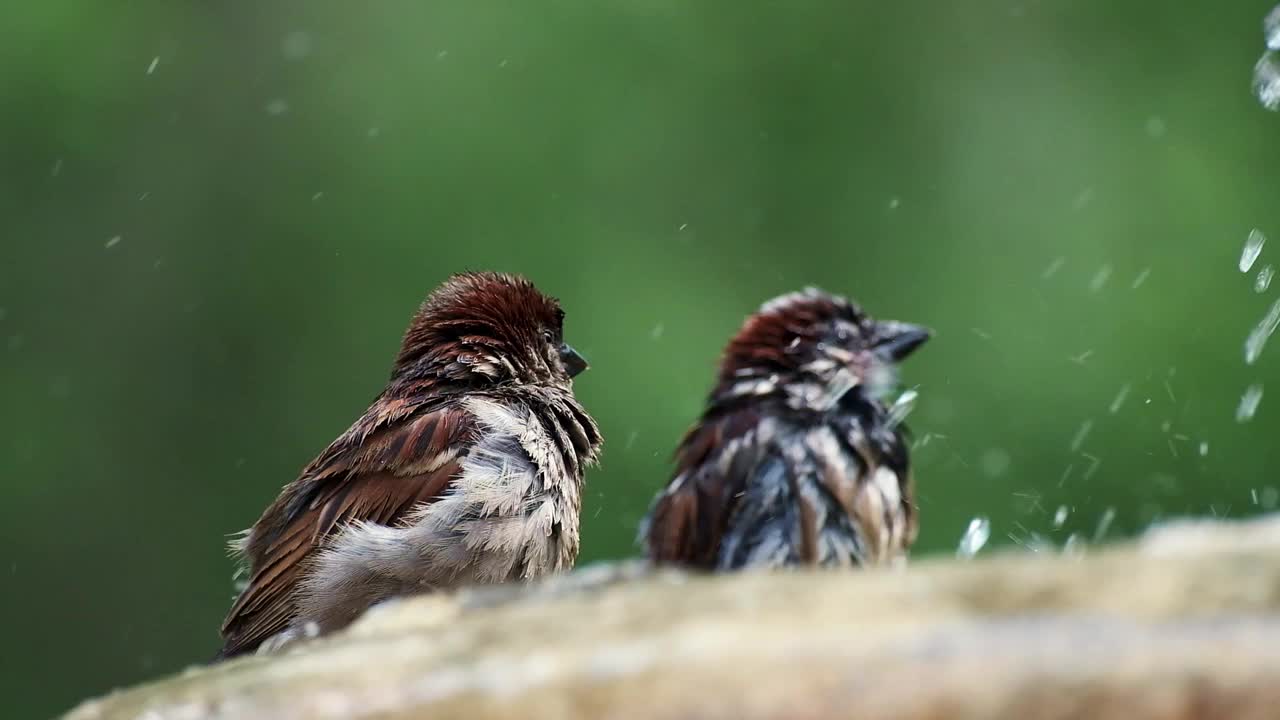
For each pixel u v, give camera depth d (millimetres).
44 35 16531
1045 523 13711
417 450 8281
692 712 3525
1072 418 14211
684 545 6270
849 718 3418
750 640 3568
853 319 6680
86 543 15945
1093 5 16109
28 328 16297
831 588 3770
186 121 16625
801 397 6422
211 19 16781
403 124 16094
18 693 15523
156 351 16297
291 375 15938
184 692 4312
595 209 15516
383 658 4074
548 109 15828
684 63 16016
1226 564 3525
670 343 14867
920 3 16250
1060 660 3342
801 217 15688
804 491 6180
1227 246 14906
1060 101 15891
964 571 3717
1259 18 15656
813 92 16062
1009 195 15656
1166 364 14320
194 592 15875
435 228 15641
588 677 3633
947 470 14070
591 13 16094
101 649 15711
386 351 15672
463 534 8156
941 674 3383
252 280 16203
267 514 8758
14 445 16031
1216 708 3250
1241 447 13703
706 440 6414
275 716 3957
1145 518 13578
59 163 16297
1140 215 15305
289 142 16438
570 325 15000
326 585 8219
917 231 15680
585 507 13984
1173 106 15586
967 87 16031
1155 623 3373
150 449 16141
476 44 16172
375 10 16609
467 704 3752
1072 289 15109
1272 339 14203
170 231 16469
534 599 4484
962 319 15211
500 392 8664
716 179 15719
